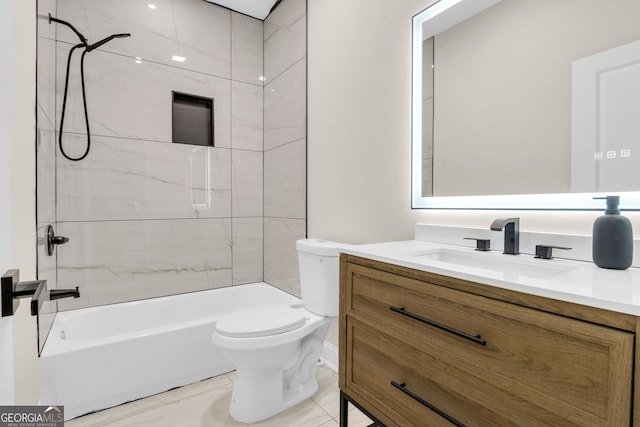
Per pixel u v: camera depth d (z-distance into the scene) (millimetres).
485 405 782
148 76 2398
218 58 2689
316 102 2242
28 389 1187
